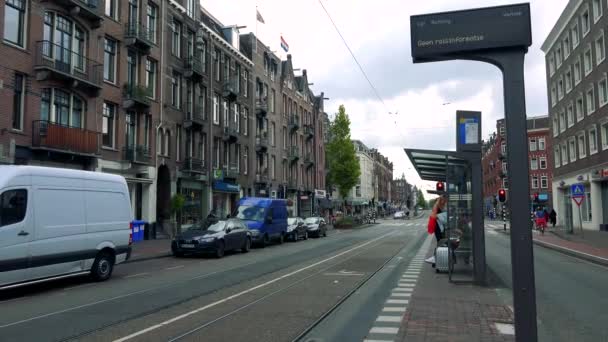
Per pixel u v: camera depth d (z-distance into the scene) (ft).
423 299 30.78
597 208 111.96
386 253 65.41
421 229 144.25
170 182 93.76
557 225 144.46
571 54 126.82
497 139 277.85
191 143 103.35
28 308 27.84
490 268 48.47
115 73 79.82
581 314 27.14
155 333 21.93
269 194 148.87
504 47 15.23
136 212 84.48
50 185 35.42
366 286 36.68
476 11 15.62
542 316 26.63
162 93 91.76
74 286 36.70
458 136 37.22
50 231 34.76
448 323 24.02
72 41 70.13
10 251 31.65
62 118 68.39
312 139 198.49
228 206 122.31
